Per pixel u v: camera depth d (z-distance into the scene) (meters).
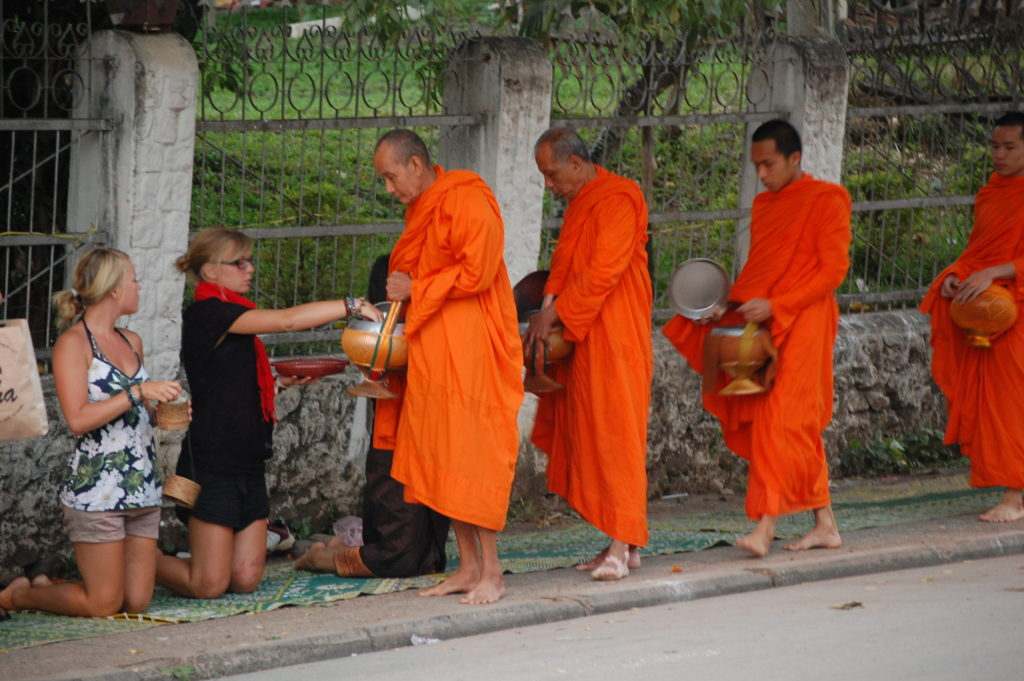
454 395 8.95
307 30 11.25
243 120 10.81
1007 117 11.34
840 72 12.91
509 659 8.18
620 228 9.51
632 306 9.68
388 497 9.64
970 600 9.33
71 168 10.57
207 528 9.26
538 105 11.63
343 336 9.22
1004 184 11.44
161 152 10.30
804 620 8.91
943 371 11.74
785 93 12.96
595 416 9.62
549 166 9.79
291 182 13.26
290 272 11.95
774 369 10.14
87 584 8.83
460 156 11.88
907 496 12.60
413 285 8.98
